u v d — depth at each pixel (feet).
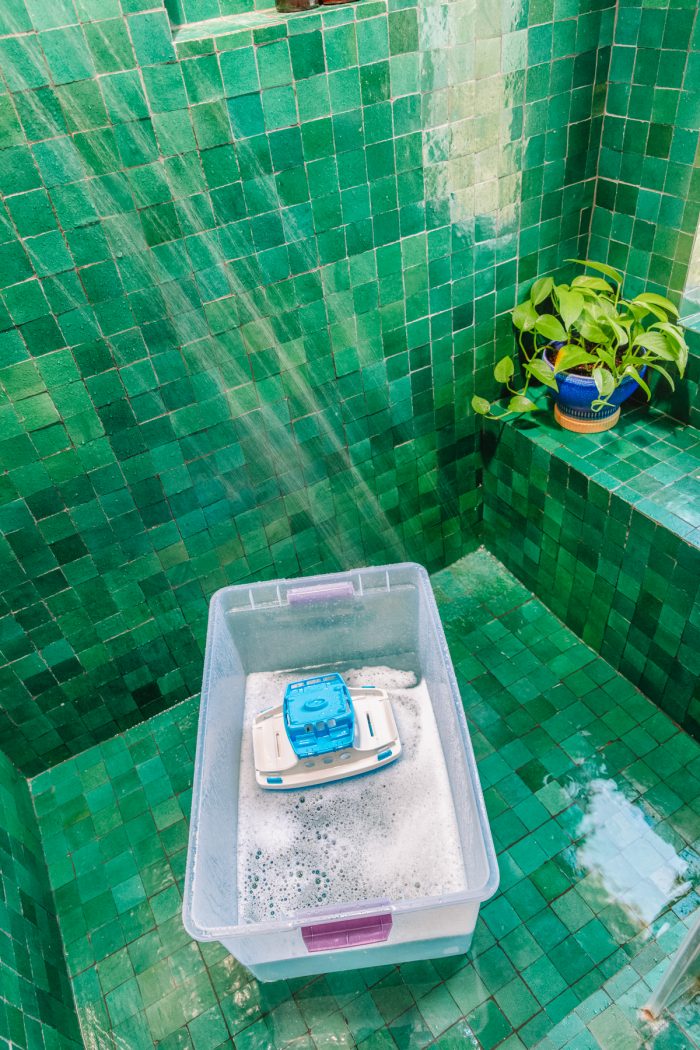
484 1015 4.29
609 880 4.78
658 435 5.70
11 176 3.60
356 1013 4.37
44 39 3.35
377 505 6.30
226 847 4.63
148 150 3.85
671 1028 4.12
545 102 4.96
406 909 3.60
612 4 4.77
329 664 5.88
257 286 4.61
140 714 6.17
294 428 5.39
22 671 5.30
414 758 5.23
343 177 4.51
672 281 5.38
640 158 5.15
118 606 5.44
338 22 3.97
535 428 5.97
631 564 5.32
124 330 4.33
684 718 5.52
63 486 4.68
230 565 5.81
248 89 3.93
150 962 4.72
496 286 5.69
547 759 5.46
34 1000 4.08
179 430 4.89
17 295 3.92
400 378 5.67
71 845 5.41
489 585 6.93
